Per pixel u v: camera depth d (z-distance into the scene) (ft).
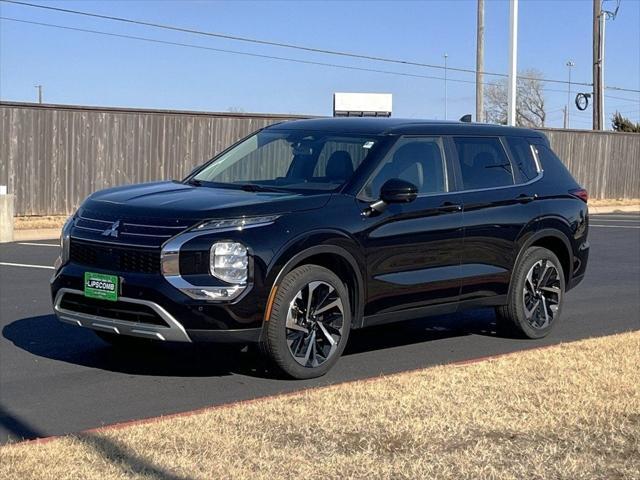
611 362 23.80
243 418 18.58
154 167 71.51
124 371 23.98
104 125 68.80
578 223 29.89
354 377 23.56
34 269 43.42
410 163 25.66
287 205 22.68
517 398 20.22
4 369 24.02
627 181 108.99
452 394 20.52
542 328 28.96
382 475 15.52
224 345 26.96
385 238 24.23
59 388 22.24
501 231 27.27
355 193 24.04
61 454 16.19
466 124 27.96
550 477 15.74
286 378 23.07
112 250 22.04
